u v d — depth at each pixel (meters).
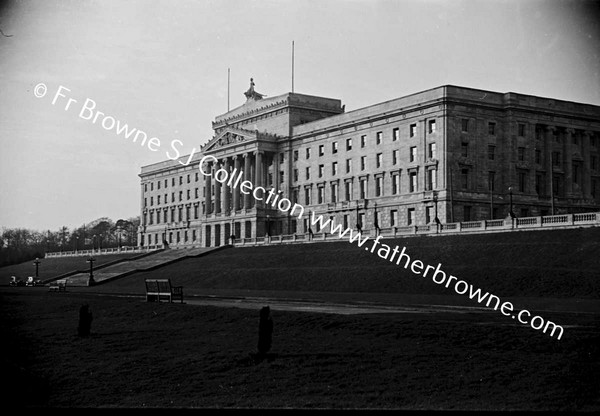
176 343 30.61
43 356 28.30
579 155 129.25
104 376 24.69
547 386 21.55
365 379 22.89
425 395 21.08
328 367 24.41
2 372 24.48
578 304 48.44
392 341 28.34
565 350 25.83
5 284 119.75
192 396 21.89
